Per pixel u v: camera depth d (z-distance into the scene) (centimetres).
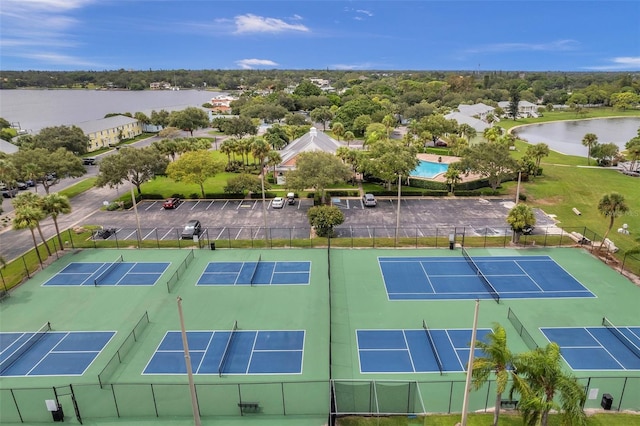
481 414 2186
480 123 11206
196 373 2575
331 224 4556
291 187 5731
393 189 6581
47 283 3772
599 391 2372
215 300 3447
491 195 6269
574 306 3272
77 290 3644
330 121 14550
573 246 4388
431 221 5209
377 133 9469
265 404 2298
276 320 3147
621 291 3484
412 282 3700
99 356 2769
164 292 3591
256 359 2698
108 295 3556
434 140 11062
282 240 4650
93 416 2236
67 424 2189
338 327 3045
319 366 2623
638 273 3784
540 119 16600
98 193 6738
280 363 2656
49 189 6938
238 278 3822
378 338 2909
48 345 2895
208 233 4922
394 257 4216
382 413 2197
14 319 3225
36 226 4122
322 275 3859
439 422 2138
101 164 5922
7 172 5825
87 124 11075
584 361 2634
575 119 16662
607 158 8369
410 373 2544
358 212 5597
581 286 3575
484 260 4103
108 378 2541
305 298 3462
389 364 2631
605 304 3297
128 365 2662
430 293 3512
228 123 11425
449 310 3253
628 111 18700
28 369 2650
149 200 6303
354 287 3631
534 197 6131
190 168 6138
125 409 2278
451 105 16938
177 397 2359
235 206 5947
